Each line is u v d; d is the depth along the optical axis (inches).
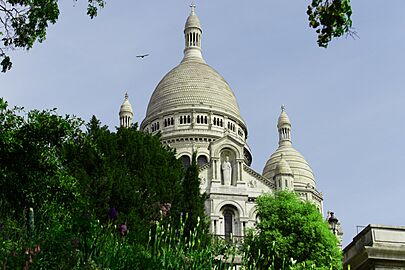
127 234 1295.5
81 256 919.7
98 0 1190.9
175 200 2025.1
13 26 1173.1
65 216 1176.8
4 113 1280.8
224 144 4101.9
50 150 1318.9
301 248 2300.7
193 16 5979.3
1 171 1233.4
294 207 2433.6
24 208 1237.1
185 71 5398.6
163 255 1082.7
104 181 1860.2
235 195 3907.5
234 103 5324.8
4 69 1171.3
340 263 2241.6
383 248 1625.2
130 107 5324.8
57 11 1179.3
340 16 805.2
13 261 857.5
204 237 1457.9
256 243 2277.3
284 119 5265.8
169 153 2310.5
